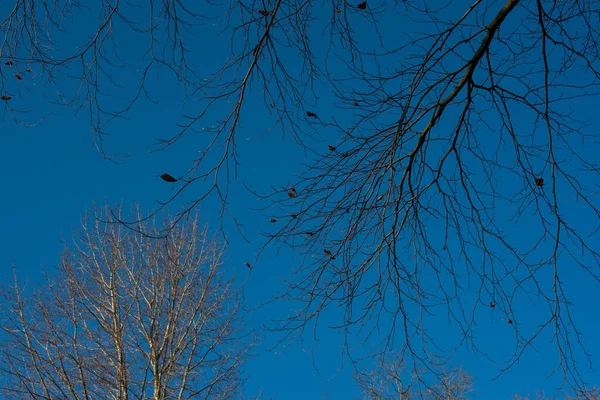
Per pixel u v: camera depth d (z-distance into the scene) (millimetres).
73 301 9938
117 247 10617
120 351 9664
